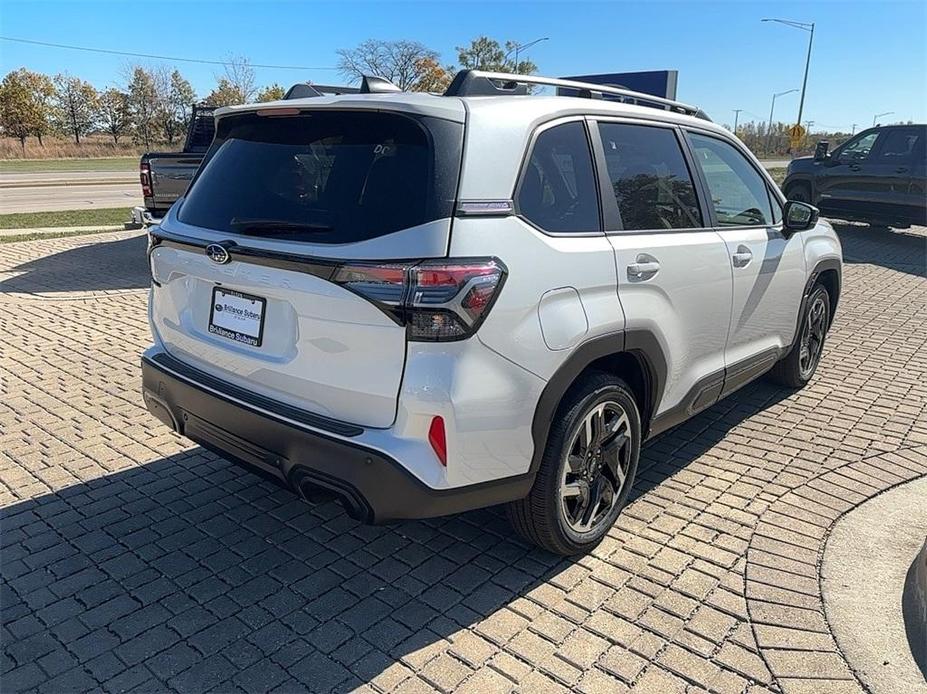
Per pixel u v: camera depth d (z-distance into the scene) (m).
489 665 2.53
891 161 12.88
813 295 4.96
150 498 3.65
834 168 13.88
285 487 2.78
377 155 2.55
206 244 2.82
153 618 2.76
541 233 2.66
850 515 3.51
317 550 3.23
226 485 3.80
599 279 2.86
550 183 2.79
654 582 3.00
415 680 2.46
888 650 2.59
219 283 2.85
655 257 3.17
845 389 5.32
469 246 2.40
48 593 2.90
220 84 62.00
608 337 2.90
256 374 2.76
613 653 2.59
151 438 4.34
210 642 2.64
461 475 2.50
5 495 3.65
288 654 2.58
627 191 3.17
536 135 2.75
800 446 4.32
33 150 53.28
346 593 2.93
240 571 3.07
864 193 13.38
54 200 20.73
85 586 2.95
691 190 3.63
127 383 5.25
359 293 2.36
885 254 12.09
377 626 2.73
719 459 4.14
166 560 3.14
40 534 3.32
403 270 2.31
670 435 4.48
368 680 2.46
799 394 5.21
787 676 2.48
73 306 7.59
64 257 10.55
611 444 3.17
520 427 2.61
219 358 2.92
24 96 61.12
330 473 2.50
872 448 4.29
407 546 3.27
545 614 2.80
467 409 2.43
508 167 2.59
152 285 3.36
